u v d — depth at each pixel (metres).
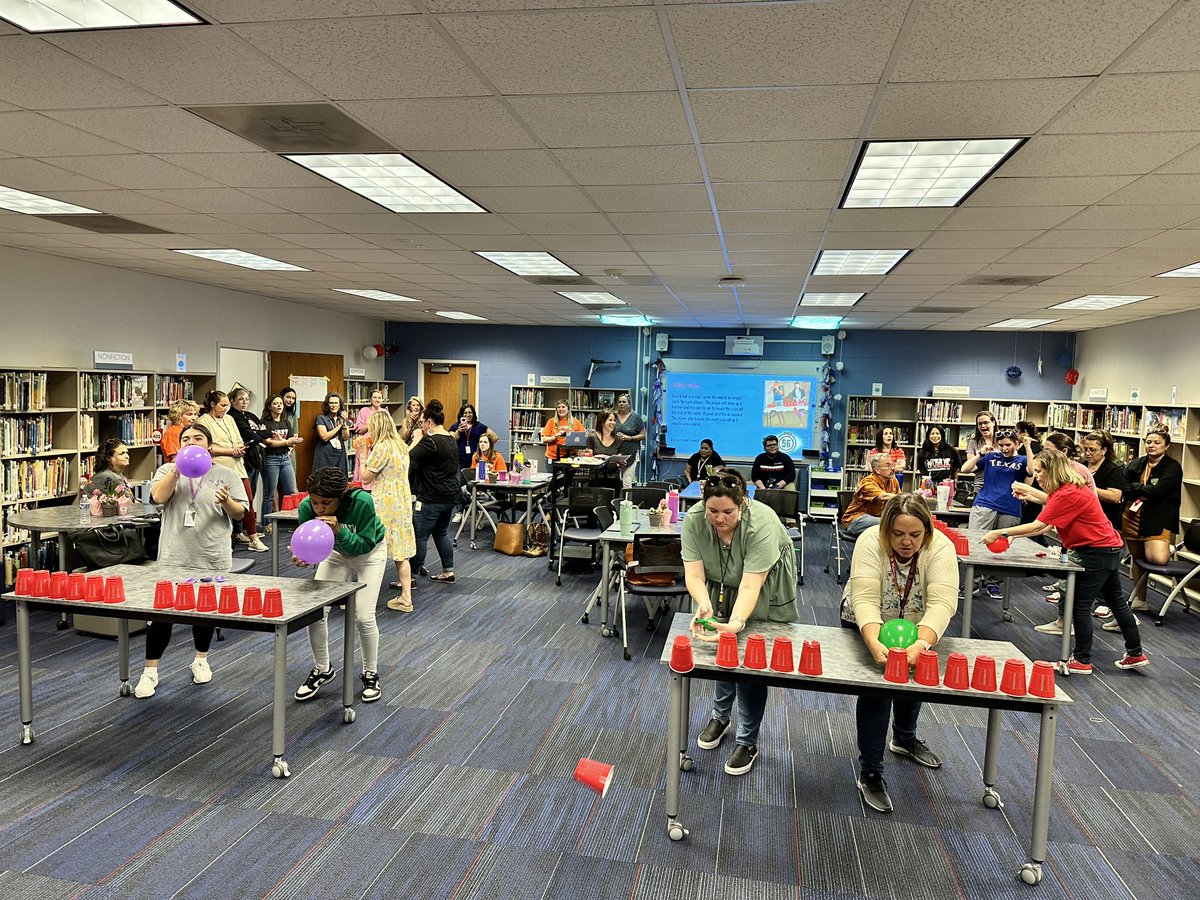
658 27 2.20
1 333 6.21
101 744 3.51
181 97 2.87
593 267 6.58
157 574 3.76
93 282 7.05
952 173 3.60
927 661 2.55
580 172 3.74
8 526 5.89
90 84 2.75
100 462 5.36
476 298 9.09
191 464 3.87
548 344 12.42
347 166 3.81
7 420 5.91
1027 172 3.51
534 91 2.73
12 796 3.05
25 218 5.13
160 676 4.34
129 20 2.27
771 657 2.70
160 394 7.63
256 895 2.49
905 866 2.75
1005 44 2.24
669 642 2.93
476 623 5.52
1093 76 2.45
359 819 2.95
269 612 3.17
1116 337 9.69
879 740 3.11
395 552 5.64
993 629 5.80
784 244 5.37
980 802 3.20
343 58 2.48
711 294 8.17
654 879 2.64
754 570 2.97
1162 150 3.13
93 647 4.79
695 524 3.15
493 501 8.72
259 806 3.02
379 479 5.65
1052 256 5.45
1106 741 3.84
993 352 11.18
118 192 4.38
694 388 12.06
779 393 11.81
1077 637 4.81
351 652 3.79
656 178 3.81
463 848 2.79
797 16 2.11
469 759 3.46
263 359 9.65
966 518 6.97
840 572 7.43
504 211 4.61
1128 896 2.62
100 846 2.73
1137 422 8.50
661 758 3.52
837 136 3.10
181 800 3.05
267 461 7.84
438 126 3.13
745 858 2.77
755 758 3.51
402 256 6.31
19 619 3.43
